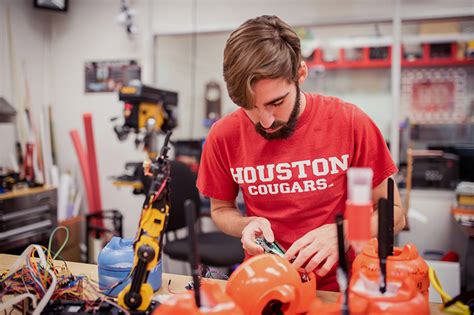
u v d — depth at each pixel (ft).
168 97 8.43
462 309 2.34
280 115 3.08
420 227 9.36
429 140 11.02
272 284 2.15
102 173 10.97
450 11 8.91
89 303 2.55
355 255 2.46
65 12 11.06
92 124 10.54
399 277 2.20
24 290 2.78
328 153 3.56
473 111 10.73
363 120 3.54
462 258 8.07
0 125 9.64
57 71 11.20
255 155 3.66
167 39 10.85
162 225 2.48
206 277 3.14
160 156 2.56
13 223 7.66
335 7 9.56
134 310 2.44
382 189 3.53
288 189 3.65
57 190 8.84
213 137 3.85
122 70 10.71
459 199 8.09
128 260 2.85
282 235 3.74
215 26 10.19
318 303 2.19
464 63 10.34
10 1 9.99
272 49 2.59
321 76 11.55
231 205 4.17
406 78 11.01
